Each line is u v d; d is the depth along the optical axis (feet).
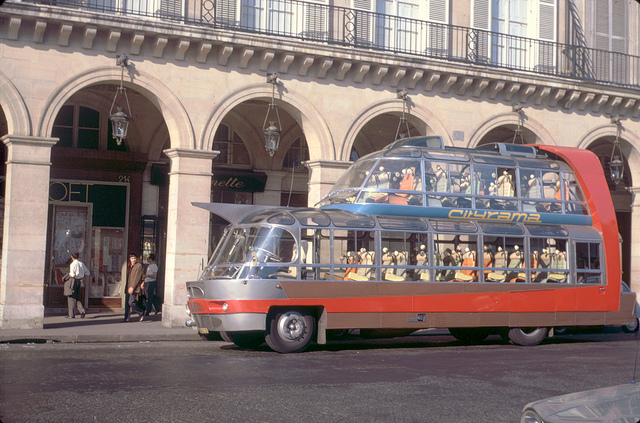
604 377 34.78
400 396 29.12
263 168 73.15
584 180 54.49
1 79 51.08
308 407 26.63
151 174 69.15
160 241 69.77
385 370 36.09
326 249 45.47
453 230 49.06
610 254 53.62
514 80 66.64
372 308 45.98
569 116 70.85
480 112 66.90
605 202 54.54
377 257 46.62
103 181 67.77
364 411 26.21
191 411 25.35
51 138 52.16
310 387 30.66
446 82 64.75
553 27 71.97
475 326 48.75
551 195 53.83
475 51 67.62
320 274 44.98
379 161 49.67
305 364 37.83
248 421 24.25
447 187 50.60
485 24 69.15
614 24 75.36
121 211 68.39
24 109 51.57
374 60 61.21
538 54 70.59
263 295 43.34
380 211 48.21
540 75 68.08
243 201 73.31
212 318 43.68
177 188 56.29
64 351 40.91
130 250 68.49
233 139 72.79
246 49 57.36
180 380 31.37
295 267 44.45
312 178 61.41
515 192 52.65
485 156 52.39
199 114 57.00
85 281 66.90
